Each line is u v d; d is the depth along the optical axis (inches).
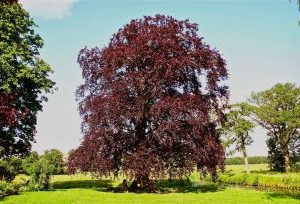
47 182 1569.9
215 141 1509.6
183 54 1480.1
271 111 3415.4
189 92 1557.6
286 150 3540.8
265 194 1307.8
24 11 1755.7
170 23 1546.5
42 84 1692.9
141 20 1609.3
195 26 1595.7
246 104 3412.9
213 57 1540.4
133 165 1353.3
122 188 1481.3
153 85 1419.8
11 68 1587.1
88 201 1063.6
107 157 1434.5
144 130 1514.5
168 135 1376.7
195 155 1425.9
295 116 3420.3
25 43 1724.9
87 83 1660.9
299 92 3503.9
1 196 1176.8
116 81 1456.7
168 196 1244.5
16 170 1902.1
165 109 1375.5
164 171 1384.1
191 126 1412.4
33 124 1764.3
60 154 2305.6
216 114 1590.8
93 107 1446.9
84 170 1493.6
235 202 1044.5
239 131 3294.8
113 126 1417.3
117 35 1630.2
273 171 3725.4
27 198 1122.0
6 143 1672.0
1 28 1660.9
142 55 1448.1
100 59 1622.8
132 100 1444.4
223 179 2738.7
